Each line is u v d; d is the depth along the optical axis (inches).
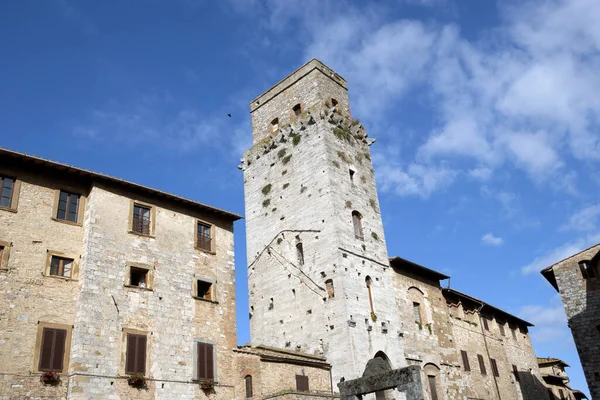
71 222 1233.4
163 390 1195.3
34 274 1139.3
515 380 2347.4
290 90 2202.3
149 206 1357.0
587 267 1883.6
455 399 1886.1
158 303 1272.1
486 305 2345.0
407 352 1776.6
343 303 1638.8
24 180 1200.8
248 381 1334.9
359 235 1868.8
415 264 1977.1
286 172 2005.4
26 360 1065.5
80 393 1079.0
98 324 1158.3
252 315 1882.4
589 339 1797.5
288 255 1857.8
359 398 994.1
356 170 2001.7
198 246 1414.9
